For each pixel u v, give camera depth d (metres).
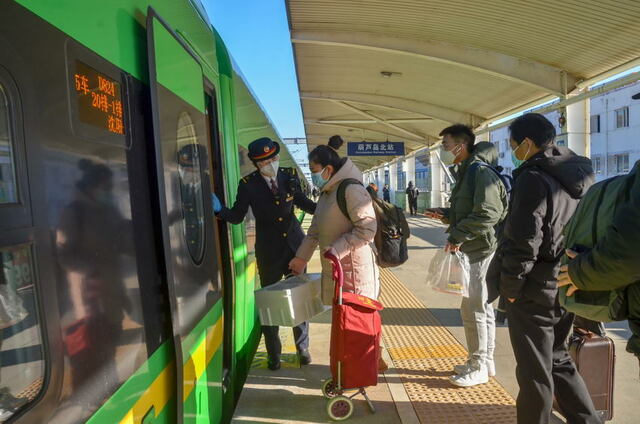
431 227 18.94
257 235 4.51
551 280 2.84
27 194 1.27
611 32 5.68
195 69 2.80
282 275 4.54
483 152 3.97
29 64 1.31
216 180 3.93
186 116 2.56
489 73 7.39
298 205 4.77
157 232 2.10
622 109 27.34
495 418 3.61
